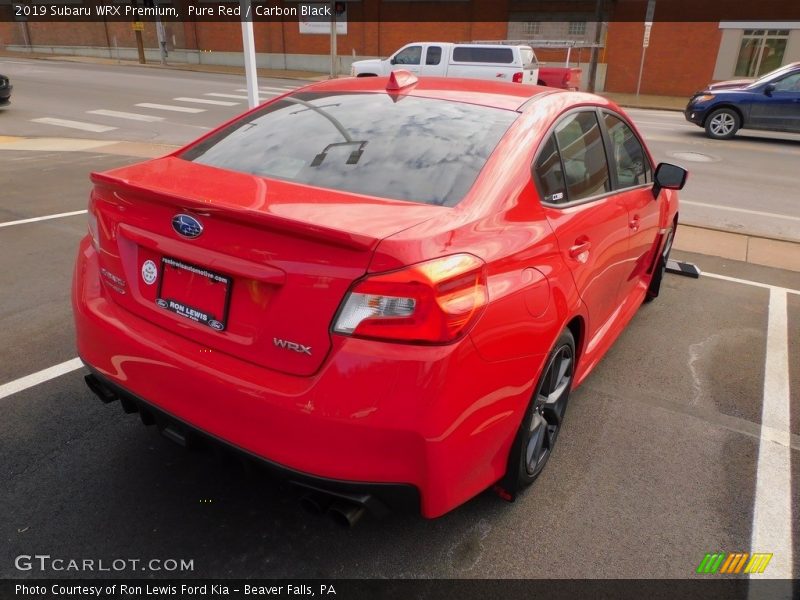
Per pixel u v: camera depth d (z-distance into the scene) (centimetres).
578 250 261
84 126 1330
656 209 393
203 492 259
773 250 642
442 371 182
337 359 182
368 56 2956
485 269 198
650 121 1706
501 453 228
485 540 242
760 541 250
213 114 1540
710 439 316
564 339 255
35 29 3812
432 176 230
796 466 297
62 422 302
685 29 2328
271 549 233
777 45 2209
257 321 198
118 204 231
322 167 242
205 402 204
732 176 1015
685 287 532
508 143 246
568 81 1856
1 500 249
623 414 336
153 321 224
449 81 309
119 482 263
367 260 180
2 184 792
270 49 3142
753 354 411
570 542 244
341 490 190
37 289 465
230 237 198
